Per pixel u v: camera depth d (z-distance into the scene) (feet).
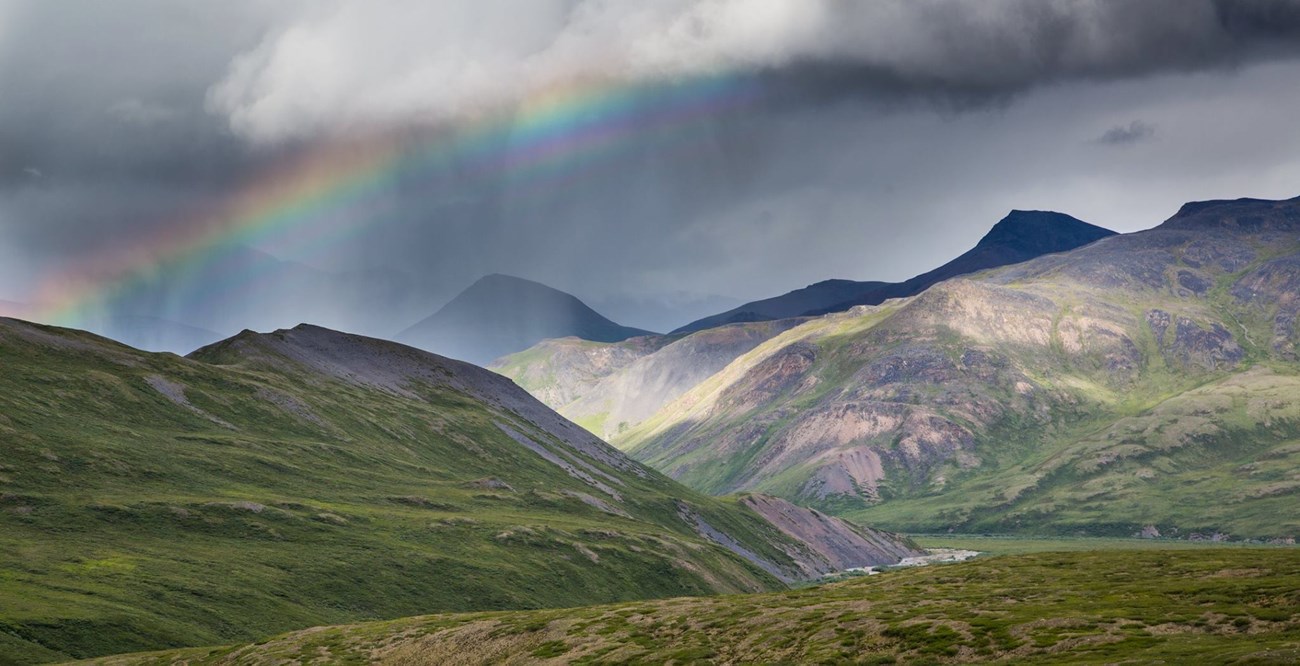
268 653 476.54
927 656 313.53
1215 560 465.47
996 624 332.19
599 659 391.45
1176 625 300.81
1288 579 364.17
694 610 456.04
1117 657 263.08
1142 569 467.52
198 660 476.95
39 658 467.52
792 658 342.44
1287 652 228.43
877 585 523.70
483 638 459.32
